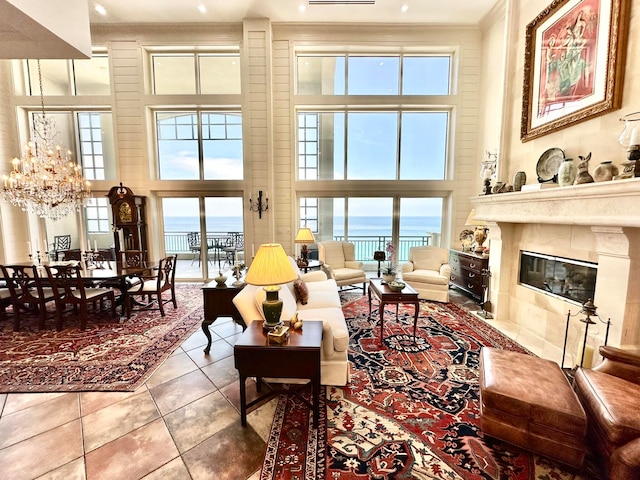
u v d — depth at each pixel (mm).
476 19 4941
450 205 5594
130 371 2516
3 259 5125
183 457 1643
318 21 5004
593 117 2564
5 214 5156
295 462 1608
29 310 3875
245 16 4891
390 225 5887
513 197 3211
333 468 1569
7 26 1478
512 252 3678
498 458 1629
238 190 5594
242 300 2307
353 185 5602
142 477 1518
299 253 5629
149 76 5391
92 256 4625
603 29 2445
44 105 5328
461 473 1536
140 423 1906
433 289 4410
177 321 3691
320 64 5496
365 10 4688
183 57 5457
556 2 2910
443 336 3238
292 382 2270
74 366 2600
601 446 1464
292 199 5520
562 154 2895
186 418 1953
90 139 5645
